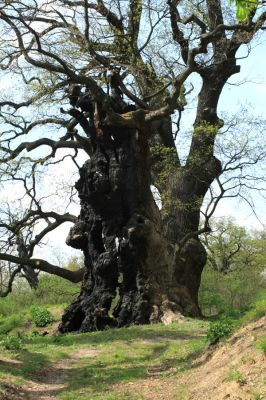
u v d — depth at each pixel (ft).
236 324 44.68
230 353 38.11
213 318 88.58
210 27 100.07
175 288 90.22
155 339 68.80
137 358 56.08
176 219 98.63
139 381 44.45
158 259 86.38
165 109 81.82
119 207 86.79
